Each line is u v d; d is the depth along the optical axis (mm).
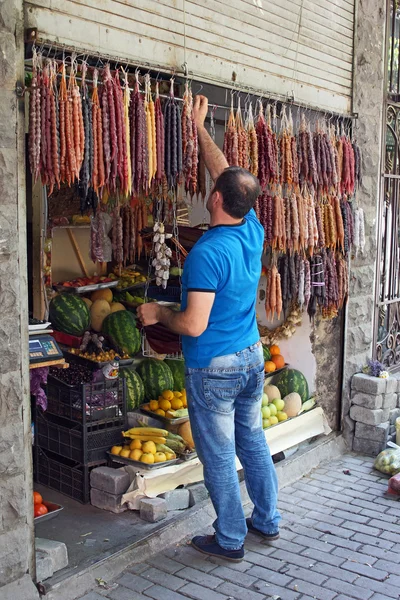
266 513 3859
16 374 2957
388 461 5004
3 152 2805
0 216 2822
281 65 4500
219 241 3346
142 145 3281
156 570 3551
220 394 3451
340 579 3514
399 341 6363
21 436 3000
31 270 5105
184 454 4289
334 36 5047
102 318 5246
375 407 5438
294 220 4418
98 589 3346
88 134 3018
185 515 4043
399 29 5984
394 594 3387
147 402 5012
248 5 4156
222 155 3803
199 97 3828
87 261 5637
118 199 4609
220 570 3570
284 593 3365
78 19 3117
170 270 4398
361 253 5605
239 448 3840
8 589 2975
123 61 3340
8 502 2969
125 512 4121
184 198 5453
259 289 5883
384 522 4203
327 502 4492
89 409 4230
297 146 4508
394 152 6070
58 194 5105
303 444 5336
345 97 5289
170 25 3617
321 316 5531
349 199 5422
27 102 3500
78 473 4277
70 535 3797
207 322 3336
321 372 5586
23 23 2852
